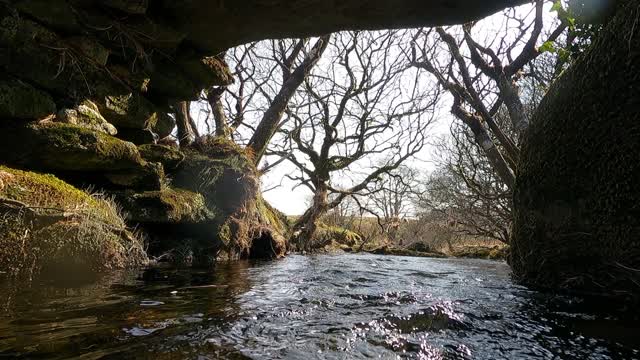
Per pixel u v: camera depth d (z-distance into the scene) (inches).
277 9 211.6
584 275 177.0
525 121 352.5
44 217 157.6
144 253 222.4
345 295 168.7
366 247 668.1
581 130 170.2
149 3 206.8
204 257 280.7
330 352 95.6
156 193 244.8
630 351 104.2
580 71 172.9
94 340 90.1
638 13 146.6
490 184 488.4
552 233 186.9
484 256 549.3
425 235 872.9
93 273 178.1
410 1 203.6
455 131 517.0
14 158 181.2
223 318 117.3
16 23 181.5
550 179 185.3
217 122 471.2
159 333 99.0
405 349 101.6
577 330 121.9
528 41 373.7
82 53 207.8
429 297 168.6
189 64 267.0
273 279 211.3
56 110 200.2
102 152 207.0
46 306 115.1
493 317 135.9
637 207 149.7
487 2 201.2
